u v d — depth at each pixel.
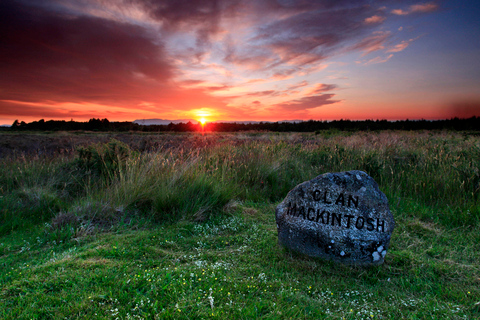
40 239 4.00
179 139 16.17
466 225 4.56
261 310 2.45
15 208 5.10
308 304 2.60
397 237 4.24
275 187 6.73
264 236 4.29
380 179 6.73
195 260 3.45
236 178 6.71
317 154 8.96
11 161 7.78
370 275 3.26
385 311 2.56
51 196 5.61
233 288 2.76
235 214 5.20
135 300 2.43
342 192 3.57
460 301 2.71
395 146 9.90
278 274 3.17
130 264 3.18
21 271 3.03
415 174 6.68
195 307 2.38
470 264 3.43
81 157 7.29
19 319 2.19
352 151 8.87
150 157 7.05
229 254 3.66
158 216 4.92
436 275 3.20
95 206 4.78
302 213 3.72
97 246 3.68
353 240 3.43
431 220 4.86
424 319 2.43
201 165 6.87
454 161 7.05
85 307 2.34
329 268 3.35
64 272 2.91
